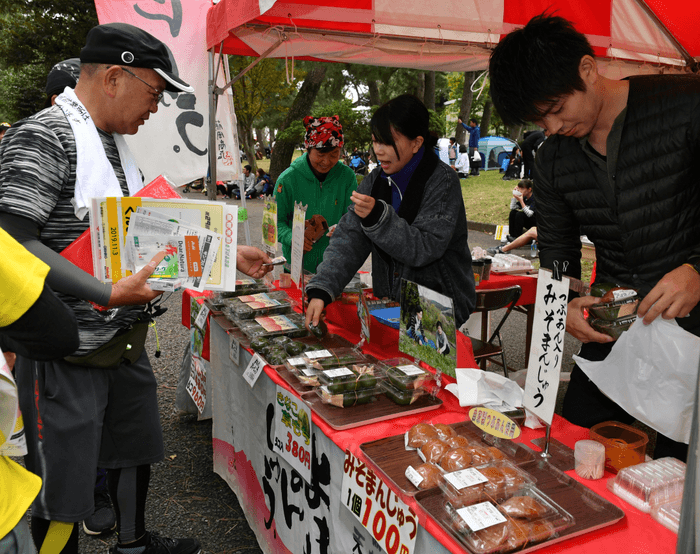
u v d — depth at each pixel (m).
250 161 23.81
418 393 1.52
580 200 1.63
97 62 1.50
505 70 1.26
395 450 1.24
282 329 2.09
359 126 11.84
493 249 4.59
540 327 1.17
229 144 4.02
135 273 1.45
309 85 9.33
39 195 1.40
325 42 3.43
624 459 1.17
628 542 0.94
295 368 1.68
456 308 2.09
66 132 1.48
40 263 0.93
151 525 2.41
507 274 3.84
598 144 1.52
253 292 2.65
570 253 1.79
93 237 1.45
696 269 1.20
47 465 1.58
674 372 1.14
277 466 1.85
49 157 1.43
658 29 3.38
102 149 1.55
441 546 0.98
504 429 1.26
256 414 2.05
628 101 1.43
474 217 11.12
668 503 1.02
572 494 1.08
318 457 1.50
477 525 0.93
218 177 4.01
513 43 1.25
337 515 1.43
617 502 1.06
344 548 1.40
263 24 2.96
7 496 0.96
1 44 13.24
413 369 1.58
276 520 1.92
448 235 1.85
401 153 1.92
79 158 1.47
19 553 0.98
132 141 3.49
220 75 3.87
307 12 2.78
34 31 12.77
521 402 1.43
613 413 1.64
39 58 13.50
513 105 1.28
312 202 3.20
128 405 1.78
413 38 3.41
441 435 1.24
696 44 3.49
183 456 3.01
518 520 0.96
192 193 20.66
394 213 1.74
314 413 1.49
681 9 3.22
